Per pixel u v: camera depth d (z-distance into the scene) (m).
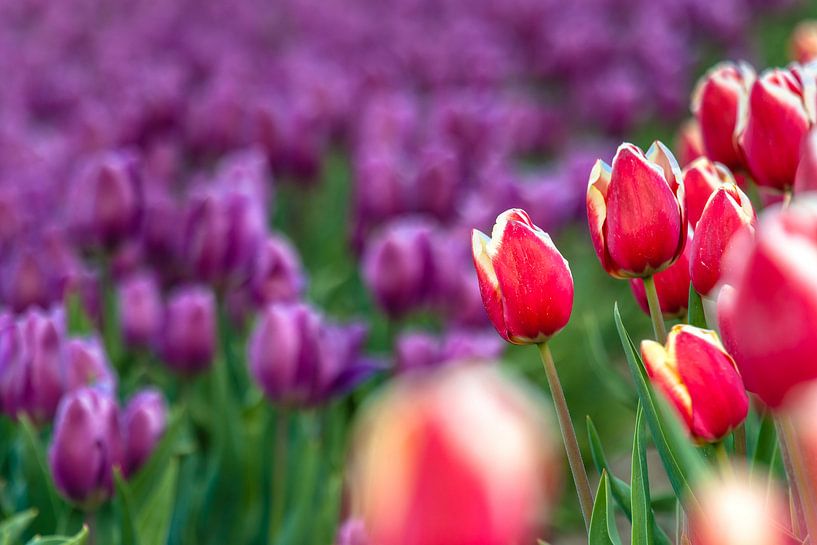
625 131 5.15
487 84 5.95
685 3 7.11
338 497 1.99
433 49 6.10
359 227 3.02
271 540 2.05
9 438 2.08
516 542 0.81
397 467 0.79
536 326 1.43
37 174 3.62
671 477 1.40
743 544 1.21
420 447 0.78
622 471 3.12
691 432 1.38
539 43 7.01
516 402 0.79
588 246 3.80
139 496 1.87
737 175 1.60
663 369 1.38
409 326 2.84
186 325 2.16
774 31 8.27
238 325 2.68
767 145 1.52
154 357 2.50
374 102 4.48
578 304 3.33
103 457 1.74
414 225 2.54
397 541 0.81
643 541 1.42
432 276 2.47
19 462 1.92
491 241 1.43
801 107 1.52
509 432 0.78
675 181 1.46
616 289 3.83
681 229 1.45
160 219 2.74
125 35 7.66
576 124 6.06
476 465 0.78
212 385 2.33
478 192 3.47
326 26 7.67
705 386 1.38
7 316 1.91
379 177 2.98
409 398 0.79
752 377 1.26
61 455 1.73
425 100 5.92
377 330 2.91
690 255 1.43
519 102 5.21
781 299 1.24
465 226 2.86
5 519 1.90
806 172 1.35
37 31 8.20
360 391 2.62
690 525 1.39
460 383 0.79
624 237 1.44
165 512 1.83
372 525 0.87
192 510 2.06
